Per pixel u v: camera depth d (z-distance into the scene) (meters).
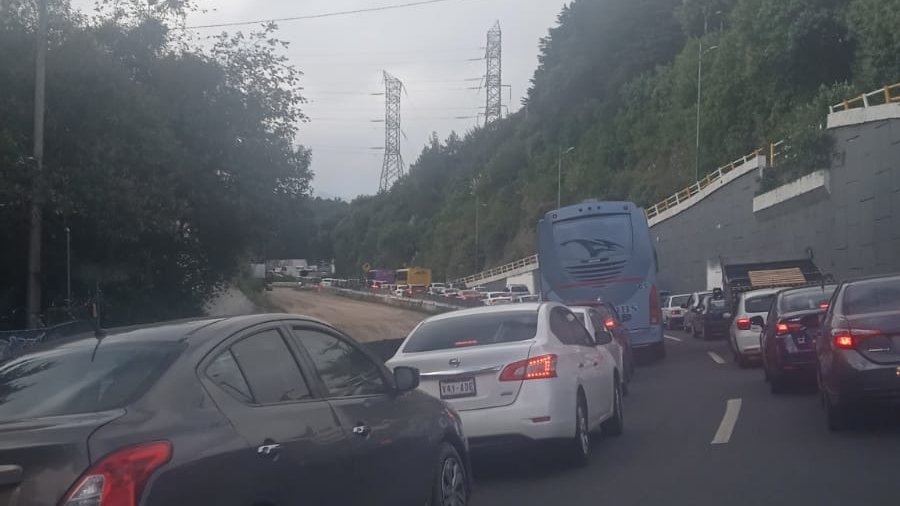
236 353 5.76
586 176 88.12
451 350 10.54
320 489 5.82
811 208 44.72
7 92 22.19
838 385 11.38
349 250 139.75
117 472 4.52
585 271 26.53
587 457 11.08
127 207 22.41
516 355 10.26
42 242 23.67
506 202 101.44
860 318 11.45
